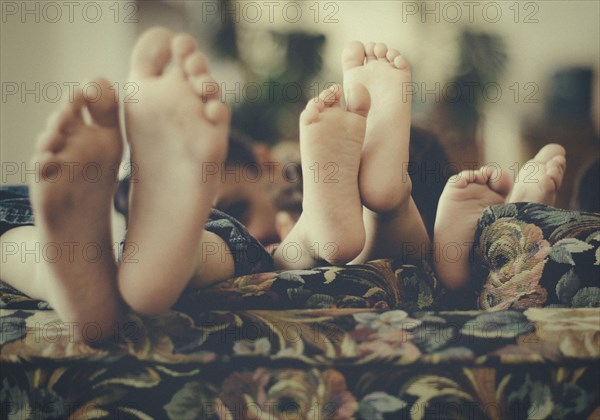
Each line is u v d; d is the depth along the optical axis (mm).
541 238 780
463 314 637
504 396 572
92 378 598
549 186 1112
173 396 593
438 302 869
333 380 583
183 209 726
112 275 713
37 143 670
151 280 711
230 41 2209
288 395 587
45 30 2229
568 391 567
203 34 2234
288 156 1426
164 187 729
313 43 2209
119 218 929
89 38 2252
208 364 591
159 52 729
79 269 691
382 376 582
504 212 841
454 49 2201
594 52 2230
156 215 728
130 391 597
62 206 681
